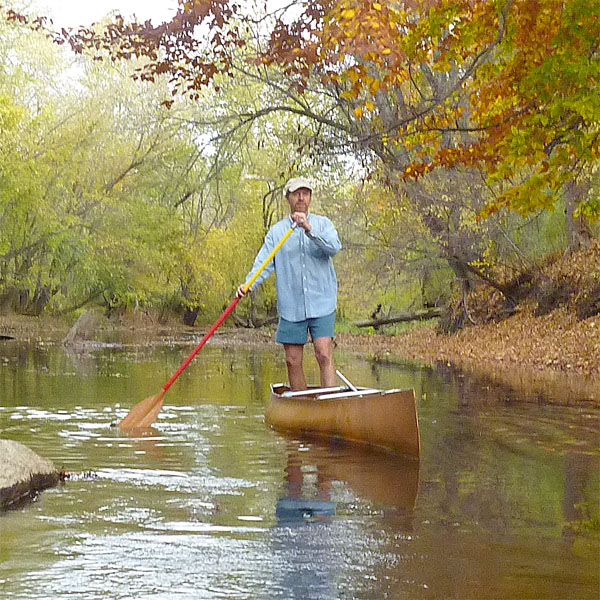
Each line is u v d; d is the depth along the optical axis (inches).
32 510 155.6
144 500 164.9
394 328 1128.2
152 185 1269.7
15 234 1192.8
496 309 837.8
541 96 386.3
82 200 1227.9
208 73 526.9
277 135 787.4
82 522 146.8
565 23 363.9
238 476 189.9
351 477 188.9
